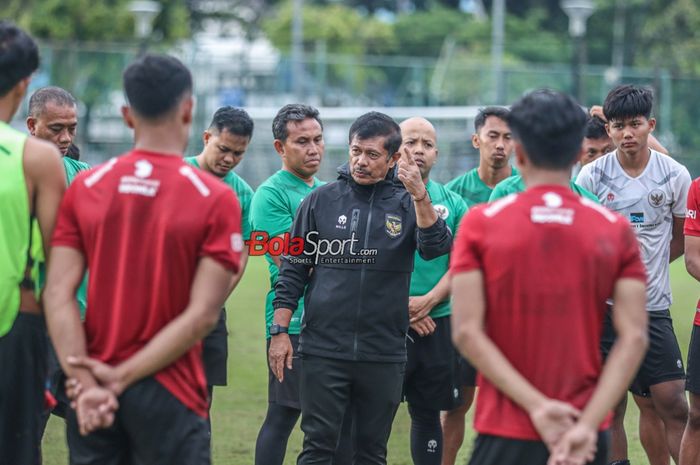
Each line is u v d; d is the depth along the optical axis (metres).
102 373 11.59
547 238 11.05
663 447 18.81
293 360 17.84
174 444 11.91
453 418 19.47
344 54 108.38
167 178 11.82
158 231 11.69
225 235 11.80
